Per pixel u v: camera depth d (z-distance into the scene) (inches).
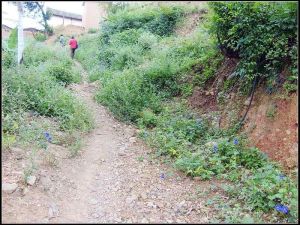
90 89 429.1
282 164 210.2
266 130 233.5
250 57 253.9
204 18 549.3
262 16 247.1
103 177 212.7
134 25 663.8
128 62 483.8
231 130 259.8
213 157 225.0
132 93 351.9
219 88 310.2
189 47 440.8
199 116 300.2
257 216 169.2
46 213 163.8
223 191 195.5
